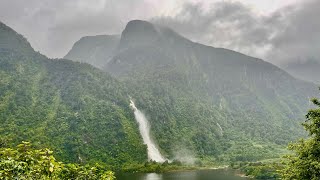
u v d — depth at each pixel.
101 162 196.00
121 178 151.38
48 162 13.29
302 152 27.00
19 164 12.47
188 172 193.12
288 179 28.95
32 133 192.50
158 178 154.38
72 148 199.75
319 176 25.09
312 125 26.94
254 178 151.75
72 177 17.80
